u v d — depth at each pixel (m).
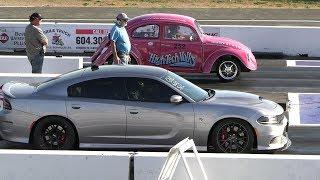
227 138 17.97
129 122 18.00
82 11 56.97
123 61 24.47
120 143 18.17
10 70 27.73
